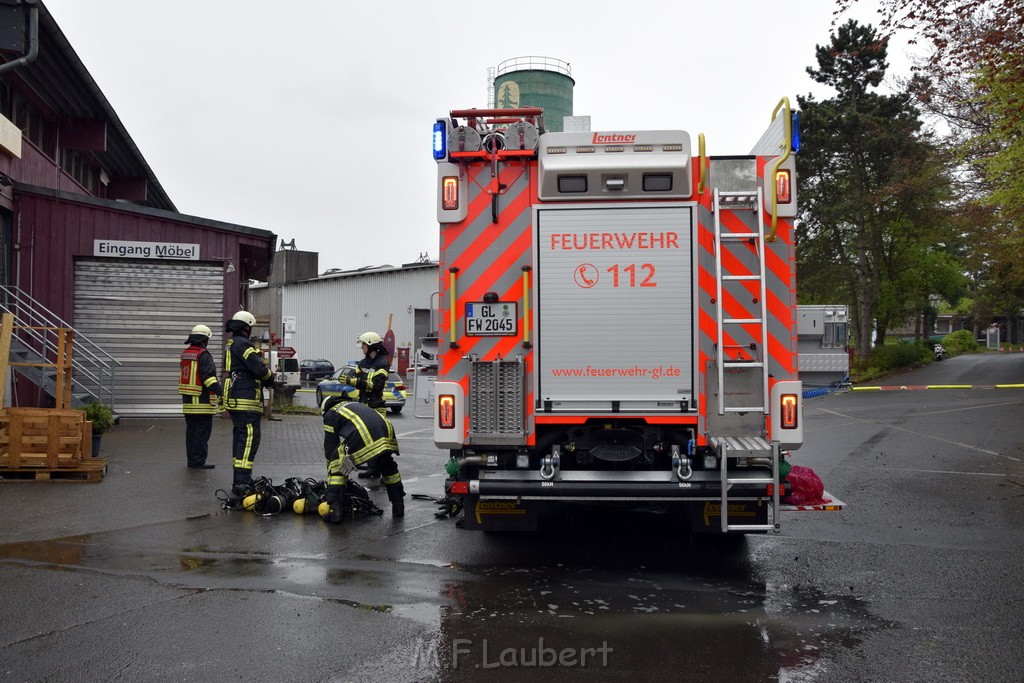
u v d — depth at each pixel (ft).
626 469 20.08
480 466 20.57
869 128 118.42
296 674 13.89
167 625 16.14
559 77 125.59
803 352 27.71
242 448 28.73
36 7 45.44
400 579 19.40
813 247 130.82
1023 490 31.17
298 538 23.34
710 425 19.40
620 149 19.48
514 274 19.93
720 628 16.20
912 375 119.65
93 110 63.52
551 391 19.75
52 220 54.65
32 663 14.26
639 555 21.79
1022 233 63.77
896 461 38.60
